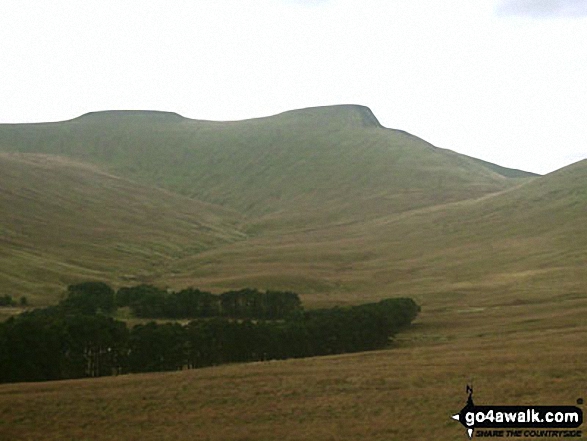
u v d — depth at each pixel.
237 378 45.94
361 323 79.81
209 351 70.06
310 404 38.50
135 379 47.62
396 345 80.50
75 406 40.38
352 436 32.69
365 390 40.72
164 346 67.38
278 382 43.91
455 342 70.50
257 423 35.78
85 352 64.12
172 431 35.31
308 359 55.88
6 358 58.47
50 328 62.28
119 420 37.59
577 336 59.41
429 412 35.38
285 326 77.19
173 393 42.34
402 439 31.70
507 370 42.94
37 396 43.00
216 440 33.53
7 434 35.91
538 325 80.81
